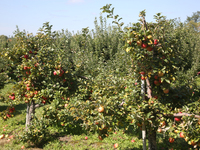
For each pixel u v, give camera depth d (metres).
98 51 16.42
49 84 6.08
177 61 4.22
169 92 4.77
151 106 4.12
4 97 7.35
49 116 6.59
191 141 3.74
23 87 6.59
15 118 9.60
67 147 6.42
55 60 6.26
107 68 7.75
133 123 4.15
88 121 4.12
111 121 3.92
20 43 6.96
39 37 7.07
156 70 3.98
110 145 6.53
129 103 4.07
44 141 6.89
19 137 6.45
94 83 5.90
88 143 6.68
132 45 3.88
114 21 4.00
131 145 6.47
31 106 7.08
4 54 6.87
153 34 4.12
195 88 5.03
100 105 3.86
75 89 6.47
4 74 7.93
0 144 6.70
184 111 4.05
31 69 6.15
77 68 6.65
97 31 20.08
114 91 4.70
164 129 4.08
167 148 6.29
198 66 14.70
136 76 4.84
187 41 17.73
